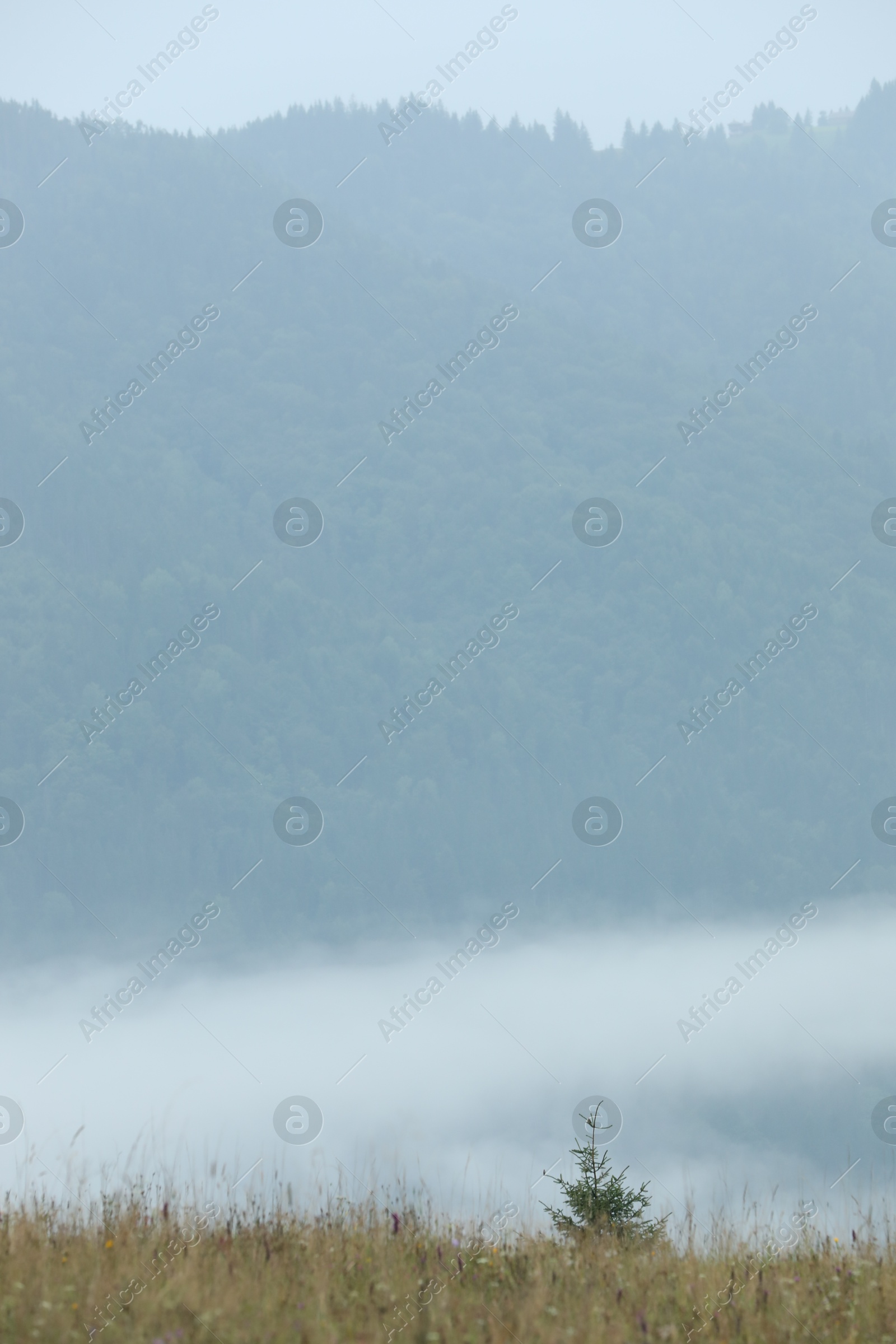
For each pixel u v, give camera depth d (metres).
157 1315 4.35
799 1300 5.01
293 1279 4.95
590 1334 4.44
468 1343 4.29
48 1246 5.16
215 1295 4.57
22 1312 4.33
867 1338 4.64
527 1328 4.47
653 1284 5.27
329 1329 4.30
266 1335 4.20
